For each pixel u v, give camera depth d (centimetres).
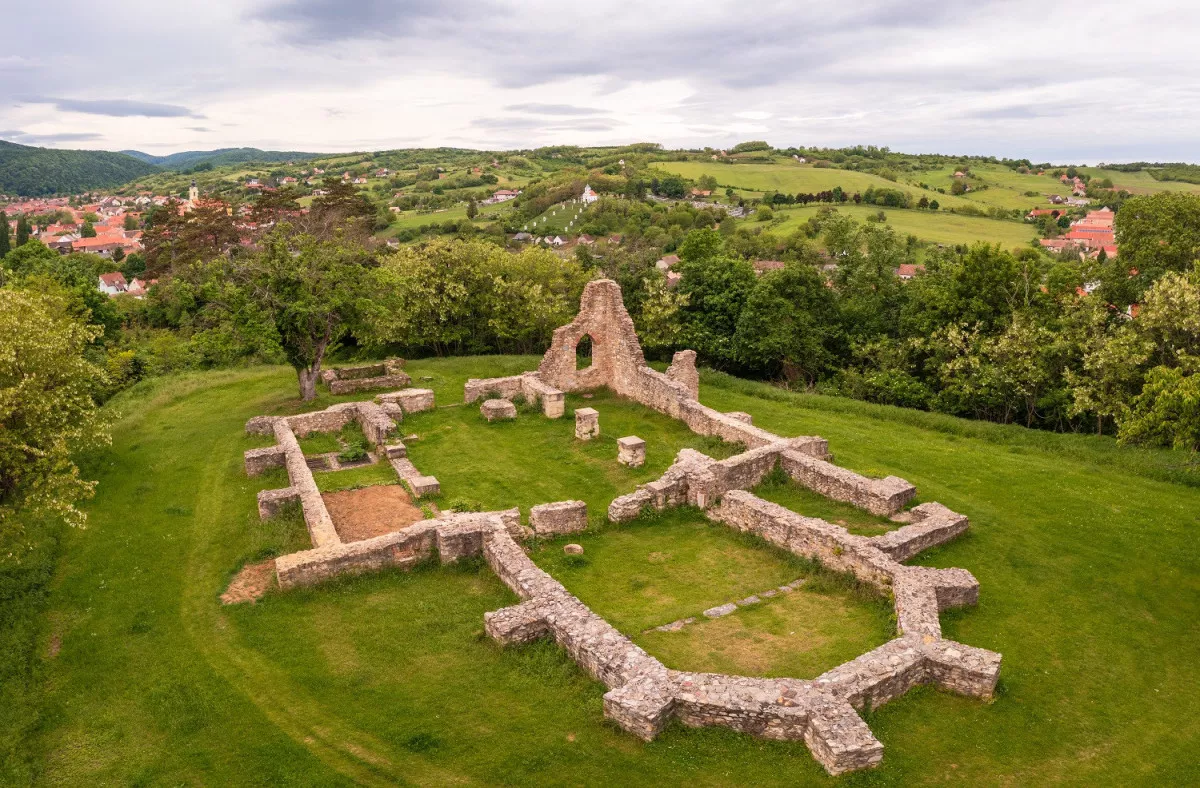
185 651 1708
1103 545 2236
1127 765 1352
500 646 1655
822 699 1375
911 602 1725
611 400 3897
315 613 1845
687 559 2156
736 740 1360
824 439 2906
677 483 2477
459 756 1353
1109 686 1580
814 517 2316
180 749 1405
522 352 5638
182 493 2641
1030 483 2725
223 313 3444
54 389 2395
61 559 2156
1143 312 2948
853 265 5300
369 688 1553
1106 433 3756
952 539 2252
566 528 2297
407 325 5031
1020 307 4203
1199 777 1328
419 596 1917
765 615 1834
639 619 1819
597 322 3969
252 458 2770
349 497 2584
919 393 4088
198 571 2091
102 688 1588
